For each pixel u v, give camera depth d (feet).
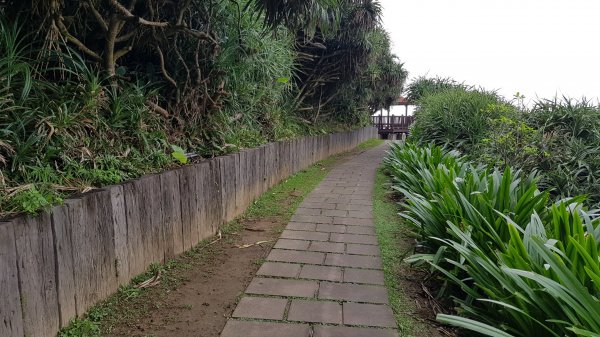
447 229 8.18
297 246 11.01
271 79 18.30
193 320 6.94
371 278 8.95
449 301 8.06
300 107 28.27
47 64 8.34
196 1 12.41
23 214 5.41
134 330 6.56
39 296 5.58
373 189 19.71
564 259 6.19
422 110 30.94
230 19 13.99
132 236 7.93
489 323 6.56
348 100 37.09
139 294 7.72
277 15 11.64
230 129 14.43
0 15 7.59
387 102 57.62
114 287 7.41
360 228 12.86
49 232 5.76
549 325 5.66
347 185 20.74
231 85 14.64
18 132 6.72
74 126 7.69
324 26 12.93
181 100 12.17
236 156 13.48
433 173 13.10
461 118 23.43
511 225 6.68
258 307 7.47
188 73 12.27
